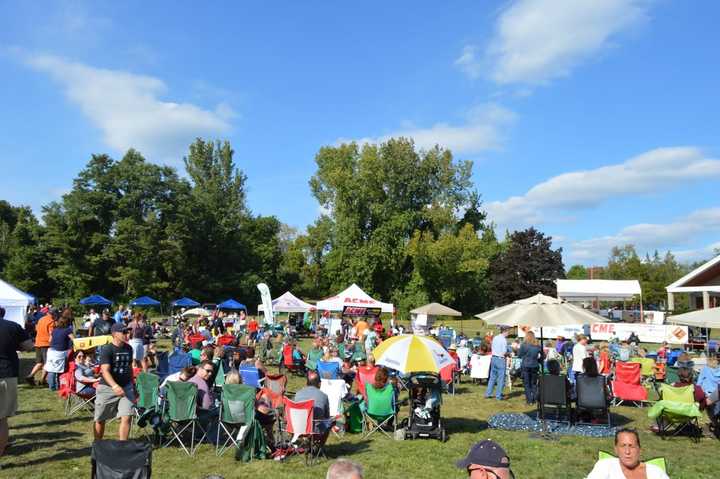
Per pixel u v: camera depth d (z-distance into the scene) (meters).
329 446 8.83
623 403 13.59
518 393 14.78
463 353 17.20
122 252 53.09
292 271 73.94
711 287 28.00
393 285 56.75
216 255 64.19
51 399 11.60
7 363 6.45
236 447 8.24
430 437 9.45
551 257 53.56
